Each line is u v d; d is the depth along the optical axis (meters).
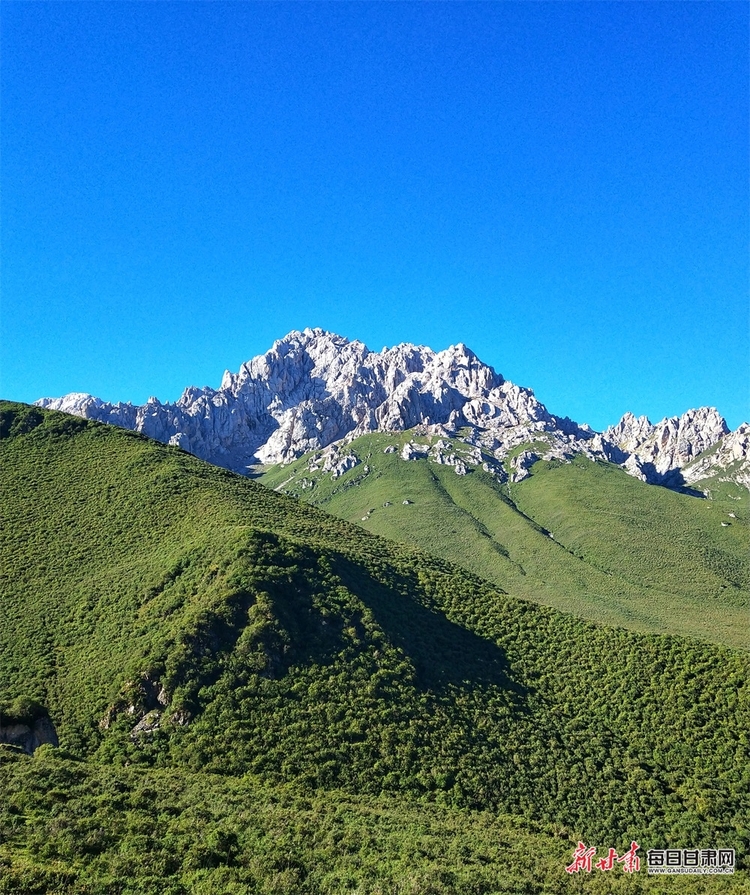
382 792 64.19
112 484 121.44
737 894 53.66
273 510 122.94
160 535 104.25
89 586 93.62
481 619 100.06
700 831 64.19
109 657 78.62
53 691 75.38
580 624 99.81
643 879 55.22
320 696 73.19
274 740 67.69
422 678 79.94
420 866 47.44
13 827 44.50
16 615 89.44
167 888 40.62
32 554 103.06
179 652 75.00
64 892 38.16
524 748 73.44
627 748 76.81
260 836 48.81
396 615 91.88
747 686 82.69
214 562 89.62
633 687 85.50
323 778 64.44
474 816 62.12
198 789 57.09
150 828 47.19
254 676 74.00
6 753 57.84
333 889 43.12
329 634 81.88
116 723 69.62
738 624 198.75
